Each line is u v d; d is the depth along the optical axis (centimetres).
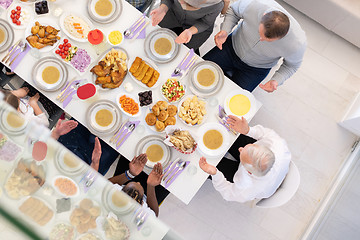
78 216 105
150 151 227
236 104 236
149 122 225
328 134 329
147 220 113
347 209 282
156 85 232
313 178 324
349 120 312
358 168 298
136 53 236
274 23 199
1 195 99
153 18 238
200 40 278
